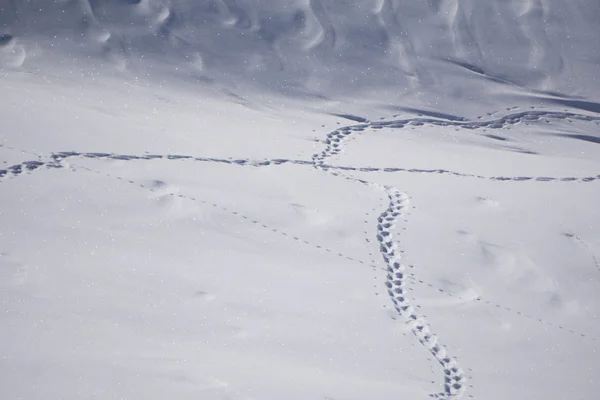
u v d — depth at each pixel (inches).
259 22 280.4
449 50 283.0
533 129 241.9
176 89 235.9
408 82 264.5
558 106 261.6
